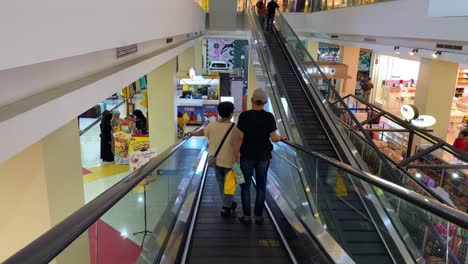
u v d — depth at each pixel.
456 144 9.77
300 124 7.20
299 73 9.13
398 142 10.43
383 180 2.81
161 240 3.46
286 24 11.95
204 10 15.62
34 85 2.65
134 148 10.87
